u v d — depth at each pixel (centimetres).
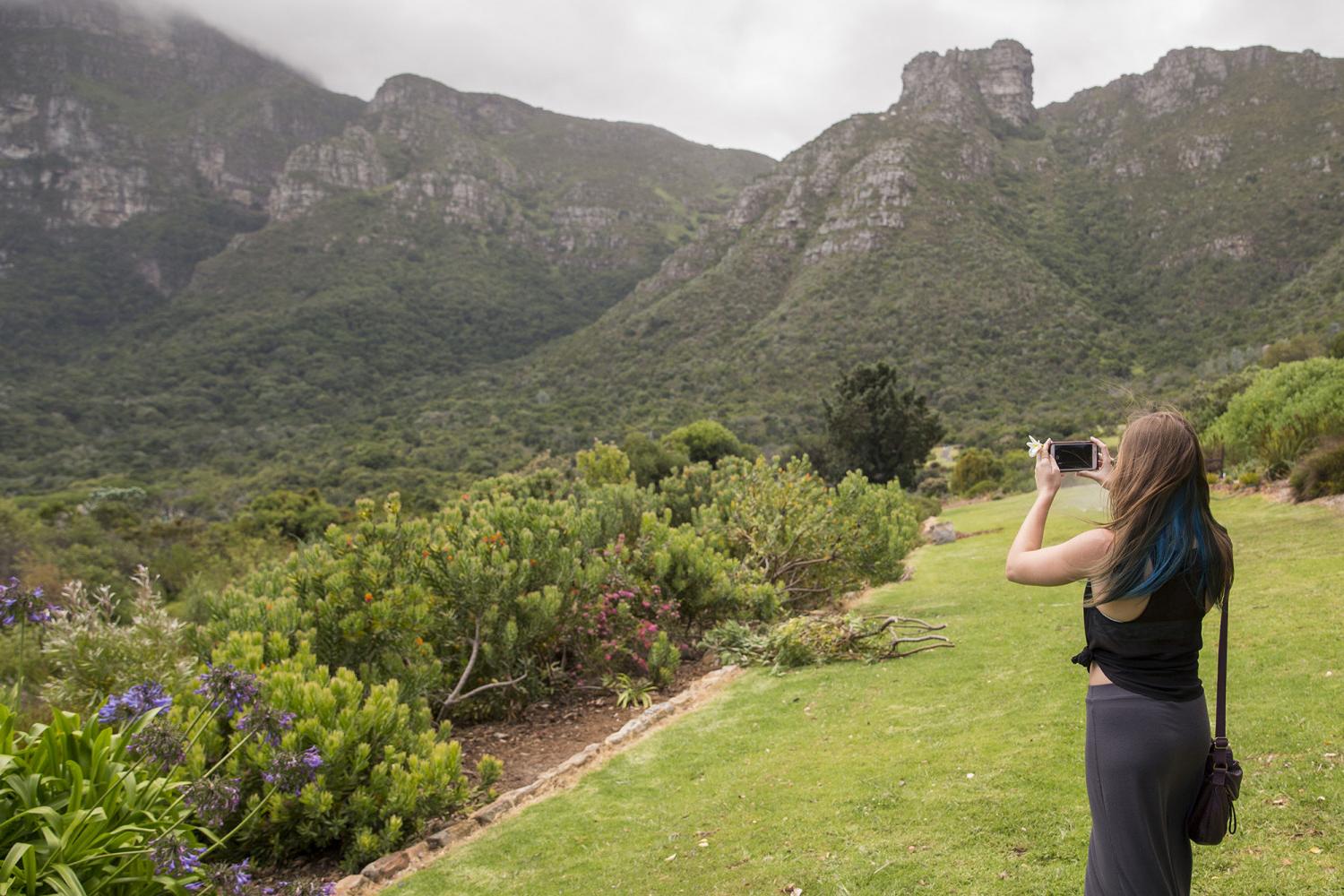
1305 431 1460
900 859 354
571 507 978
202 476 10519
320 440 12319
